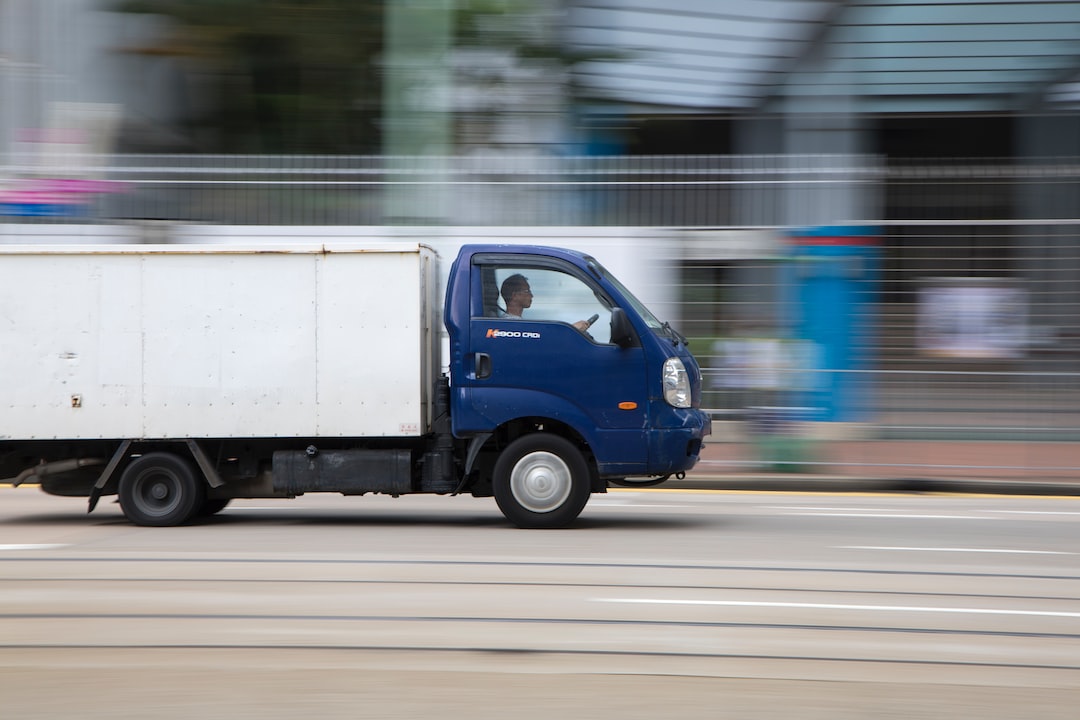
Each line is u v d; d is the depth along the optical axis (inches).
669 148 1352.1
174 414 743.7
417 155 1256.8
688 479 1047.0
